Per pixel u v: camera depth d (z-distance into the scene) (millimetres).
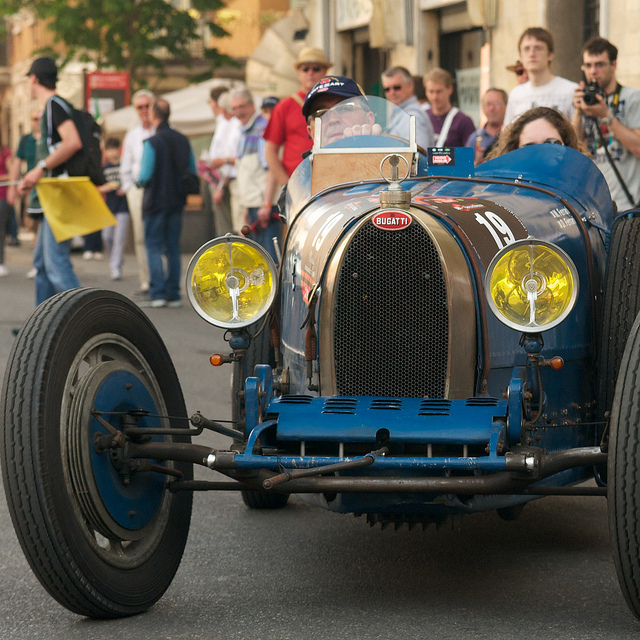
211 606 6176
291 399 5988
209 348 15219
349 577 6629
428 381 5977
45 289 13781
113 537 5922
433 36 27312
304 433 5746
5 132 72562
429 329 5957
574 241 6891
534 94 12695
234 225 20656
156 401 6520
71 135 13094
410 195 6227
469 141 14578
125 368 6184
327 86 8953
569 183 7445
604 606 6012
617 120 10914
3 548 7301
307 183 7891
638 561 5250
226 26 50094
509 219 6492
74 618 6035
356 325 6035
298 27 31734
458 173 7535
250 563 6930
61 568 5668
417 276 5961
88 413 5836
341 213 6484
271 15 50656
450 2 26297
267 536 7512
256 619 5934
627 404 5277
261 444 5832
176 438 6586
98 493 5816
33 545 5637
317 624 5820
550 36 12586
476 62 25922
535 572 6648
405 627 5730
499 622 5777
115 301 6348
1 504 8258
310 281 6328
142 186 19062
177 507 6414
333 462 5555
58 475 5668
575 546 7180
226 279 6160
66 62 43625
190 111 33250
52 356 5785
